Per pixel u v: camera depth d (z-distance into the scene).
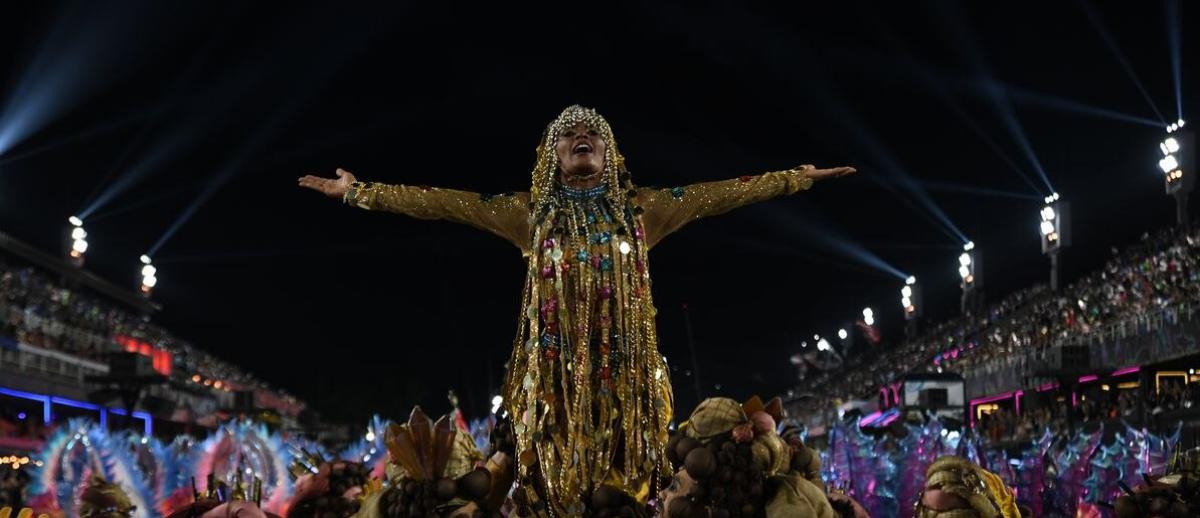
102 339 50.78
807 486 4.68
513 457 5.35
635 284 5.33
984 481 6.09
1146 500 6.23
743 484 4.57
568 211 5.39
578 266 5.28
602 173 5.49
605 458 5.16
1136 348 33.97
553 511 5.13
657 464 5.25
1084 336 37.84
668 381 5.46
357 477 5.94
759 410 4.79
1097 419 30.12
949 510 5.93
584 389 5.16
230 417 32.56
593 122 5.50
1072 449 11.16
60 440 6.61
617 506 5.01
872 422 38.88
